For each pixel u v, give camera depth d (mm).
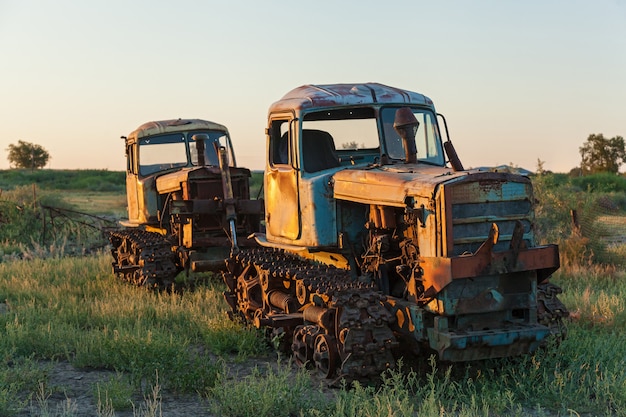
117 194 56719
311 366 7859
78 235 22453
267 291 8898
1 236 22625
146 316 10445
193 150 14562
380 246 7246
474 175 6531
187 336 9445
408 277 7121
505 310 6734
